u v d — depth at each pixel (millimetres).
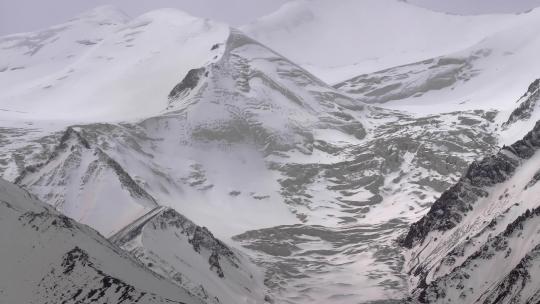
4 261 130000
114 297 127625
